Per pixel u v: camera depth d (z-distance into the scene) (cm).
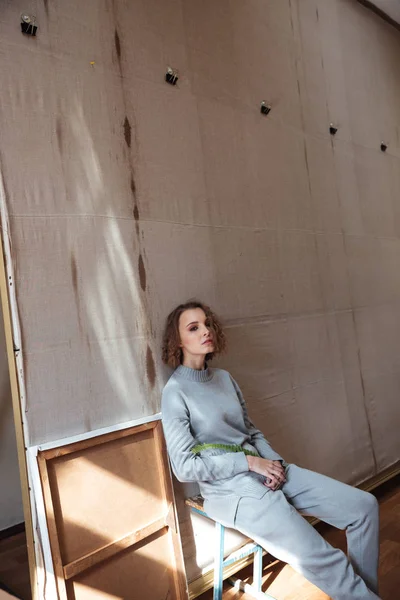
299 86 280
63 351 163
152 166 199
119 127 189
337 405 269
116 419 173
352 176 310
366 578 166
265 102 255
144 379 184
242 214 235
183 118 215
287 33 278
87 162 178
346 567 153
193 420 179
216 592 177
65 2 179
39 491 147
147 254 192
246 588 190
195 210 213
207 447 174
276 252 249
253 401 225
